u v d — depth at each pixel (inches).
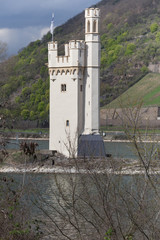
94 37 5036.9
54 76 5027.1
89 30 5044.3
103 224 1194.0
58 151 4926.2
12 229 1369.3
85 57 5032.0
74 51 4921.3
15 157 2659.9
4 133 1562.5
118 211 1155.3
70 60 4933.6
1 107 1600.6
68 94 4968.0
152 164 1225.4
